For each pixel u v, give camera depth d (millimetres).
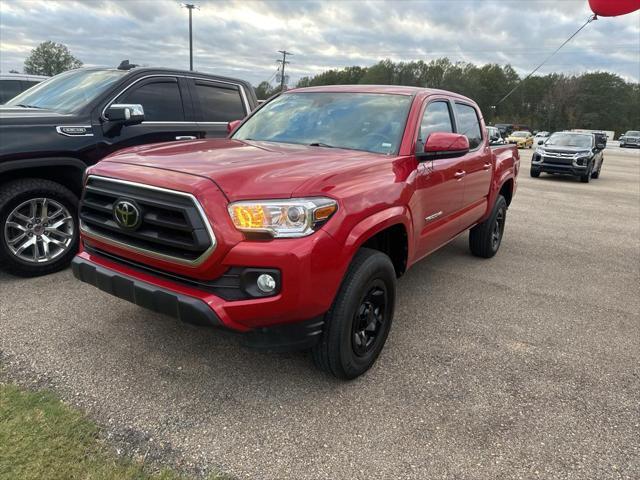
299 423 2637
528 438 2607
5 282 4344
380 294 3115
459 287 4938
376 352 3184
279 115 4211
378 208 2930
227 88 6414
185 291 2562
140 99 5301
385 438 2553
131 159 2977
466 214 4805
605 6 4785
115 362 3123
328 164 2963
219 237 2424
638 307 4613
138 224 2670
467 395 2977
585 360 3498
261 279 2451
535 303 4590
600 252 6672
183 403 2750
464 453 2471
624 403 2973
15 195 4227
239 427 2578
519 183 15289
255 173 2643
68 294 4133
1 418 2488
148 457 2318
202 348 3352
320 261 2523
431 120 4016
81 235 3137
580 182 16531
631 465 2439
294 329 2605
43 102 5191
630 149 53406
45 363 3061
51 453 2275
